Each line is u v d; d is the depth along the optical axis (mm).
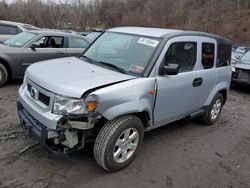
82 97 2836
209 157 4035
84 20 36594
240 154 4254
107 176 3273
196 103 4531
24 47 6684
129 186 3141
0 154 3473
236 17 29609
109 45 4125
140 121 3436
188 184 3314
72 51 7543
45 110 2961
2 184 2945
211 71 4656
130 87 3186
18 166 3273
